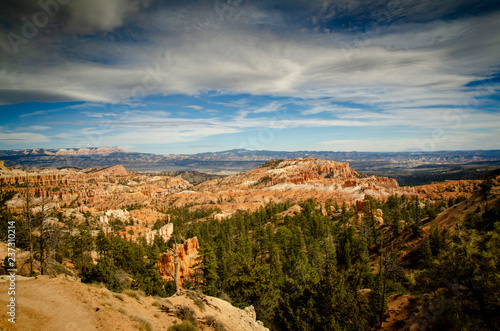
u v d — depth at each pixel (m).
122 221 152.12
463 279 21.77
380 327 37.44
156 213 195.88
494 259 20.27
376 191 189.00
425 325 27.30
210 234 118.88
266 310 42.97
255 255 84.19
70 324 12.99
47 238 34.56
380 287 43.00
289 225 102.12
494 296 19.58
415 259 64.69
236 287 45.06
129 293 21.47
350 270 57.66
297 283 53.91
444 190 178.38
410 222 87.94
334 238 90.25
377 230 89.50
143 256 74.88
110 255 73.31
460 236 22.94
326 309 37.78
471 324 20.47
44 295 15.03
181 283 52.91
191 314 21.19
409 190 186.50
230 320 27.33
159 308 21.17
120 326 14.65
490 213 36.22
